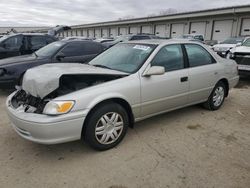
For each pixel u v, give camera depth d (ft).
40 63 19.94
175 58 13.60
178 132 13.10
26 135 9.94
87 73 10.76
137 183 8.84
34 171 9.46
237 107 17.69
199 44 15.35
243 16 81.61
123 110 11.24
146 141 11.99
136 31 130.11
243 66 25.96
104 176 9.21
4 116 15.19
